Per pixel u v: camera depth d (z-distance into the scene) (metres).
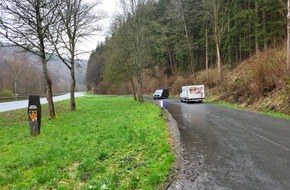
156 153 10.10
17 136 16.30
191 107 30.17
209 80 50.84
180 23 57.78
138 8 39.94
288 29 24.25
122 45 42.00
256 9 43.12
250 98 27.92
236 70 46.28
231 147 10.88
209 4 42.38
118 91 95.81
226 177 7.60
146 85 84.25
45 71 23.16
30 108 16.19
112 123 17.98
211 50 61.25
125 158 9.66
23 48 22.89
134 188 7.11
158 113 22.91
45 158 10.38
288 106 20.78
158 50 72.00
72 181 7.94
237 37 53.34
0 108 38.44
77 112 28.20
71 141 13.23
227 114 21.86
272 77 25.80
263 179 7.36
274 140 11.83
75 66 31.19
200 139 12.59
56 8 22.56
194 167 8.54
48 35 22.80
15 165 10.06
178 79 69.94
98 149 11.10
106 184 7.27
